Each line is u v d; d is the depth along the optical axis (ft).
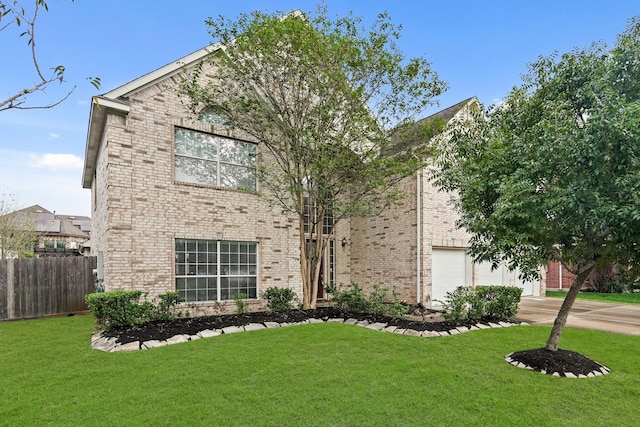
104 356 21.25
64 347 23.48
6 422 13.19
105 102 31.30
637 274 19.80
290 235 42.65
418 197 43.52
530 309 43.29
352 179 36.76
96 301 26.61
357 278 51.11
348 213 37.65
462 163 22.95
